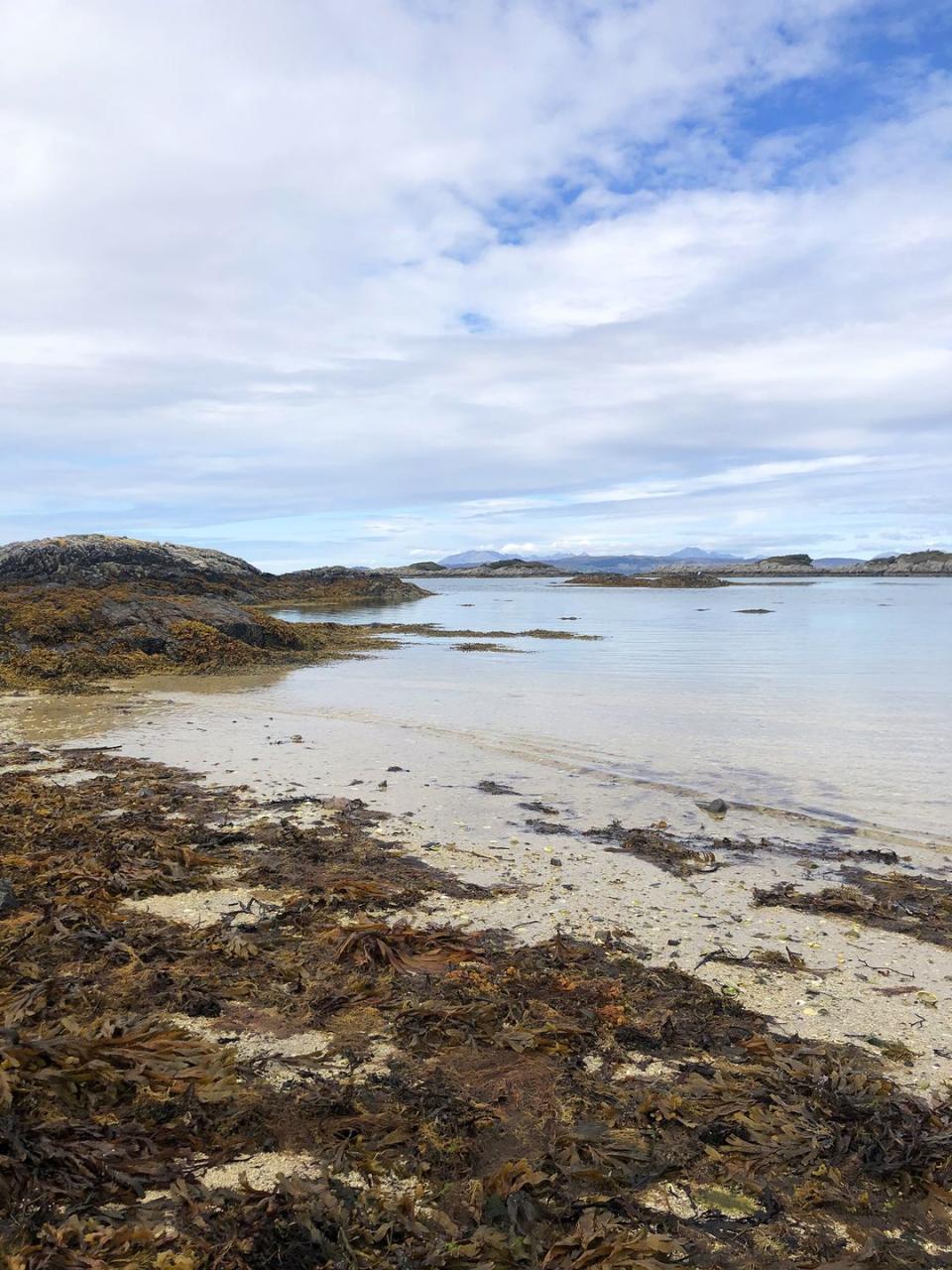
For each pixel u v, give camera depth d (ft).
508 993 15.69
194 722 45.37
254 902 20.57
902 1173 10.72
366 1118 11.53
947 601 178.70
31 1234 9.12
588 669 70.13
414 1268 8.94
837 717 46.26
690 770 34.60
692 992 15.94
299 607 167.84
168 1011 14.90
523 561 456.04
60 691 58.13
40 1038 12.39
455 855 24.23
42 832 25.20
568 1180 10.55
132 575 137.49
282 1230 9.35
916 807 29.50
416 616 143.95
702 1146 11.34
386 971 16.66
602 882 22.33
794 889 21.99
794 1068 13.03
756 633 104.73
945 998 16.02
